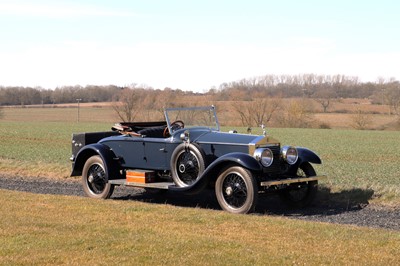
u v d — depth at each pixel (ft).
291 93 297.74
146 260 19.67
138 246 21.54
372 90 298.56
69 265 19.20
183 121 35.47
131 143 35.86
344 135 146.92
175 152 32.78
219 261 19.51
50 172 50.31
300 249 21.36
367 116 196.13
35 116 285.84
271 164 31.76
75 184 44.65
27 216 27.58
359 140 125.29
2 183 45.19
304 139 128.47
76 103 419.74
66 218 27.17
